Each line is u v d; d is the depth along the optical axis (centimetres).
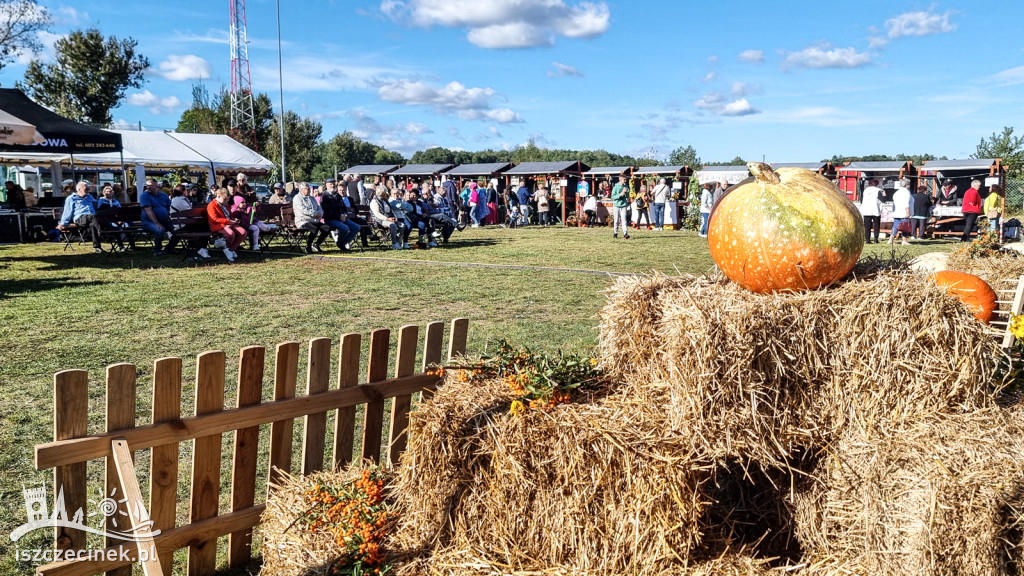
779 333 269
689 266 1262
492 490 264
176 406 280
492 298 900
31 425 434
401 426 357
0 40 3372
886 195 2562
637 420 263
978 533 227
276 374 311
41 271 1135
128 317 756
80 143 1611
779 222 286
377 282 1040
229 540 308
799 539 280
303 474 329
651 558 246
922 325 276
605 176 3331
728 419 259
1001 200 2503
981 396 288
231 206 1489
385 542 283
